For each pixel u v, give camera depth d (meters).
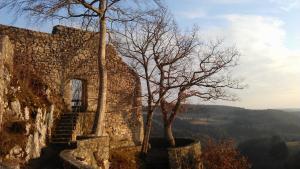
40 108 14.95
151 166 19.55
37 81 17.00
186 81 19.64
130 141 21.03
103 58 16.08
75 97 20.92
